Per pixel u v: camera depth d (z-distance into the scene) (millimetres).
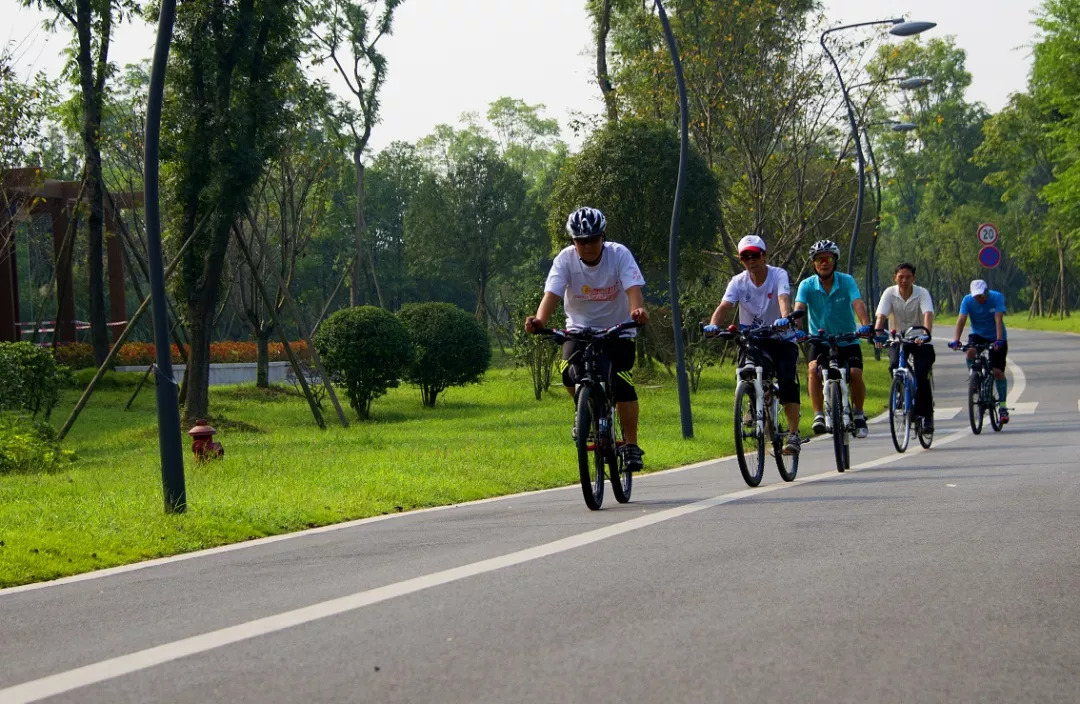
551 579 8852
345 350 40406
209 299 37156
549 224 55125
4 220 45750
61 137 60438
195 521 12867
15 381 34375
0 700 6066
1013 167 106875
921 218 160750
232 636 7316
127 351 60438
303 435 33969
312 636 7230
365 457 22312
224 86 35594
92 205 52031
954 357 68812
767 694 5754
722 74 51844
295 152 50406
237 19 35125
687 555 9766
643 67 53438
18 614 8578
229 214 36125
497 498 16047
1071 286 152875
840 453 17516
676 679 6035
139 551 11461
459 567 9523
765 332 15820
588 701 5699
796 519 11781
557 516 12938
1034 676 6039
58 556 11000
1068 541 10008
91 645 7348
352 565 10086
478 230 121625
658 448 23500
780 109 51969
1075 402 34750
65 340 64062
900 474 16656
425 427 35031
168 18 13781
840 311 17750
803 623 7207
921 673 6094
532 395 49031
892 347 21375
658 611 7629
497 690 5926
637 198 51281
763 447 15719
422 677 6195
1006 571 8742
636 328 13336
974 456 19625
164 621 7996
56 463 24172
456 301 147375
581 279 13469
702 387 48125
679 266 53219
